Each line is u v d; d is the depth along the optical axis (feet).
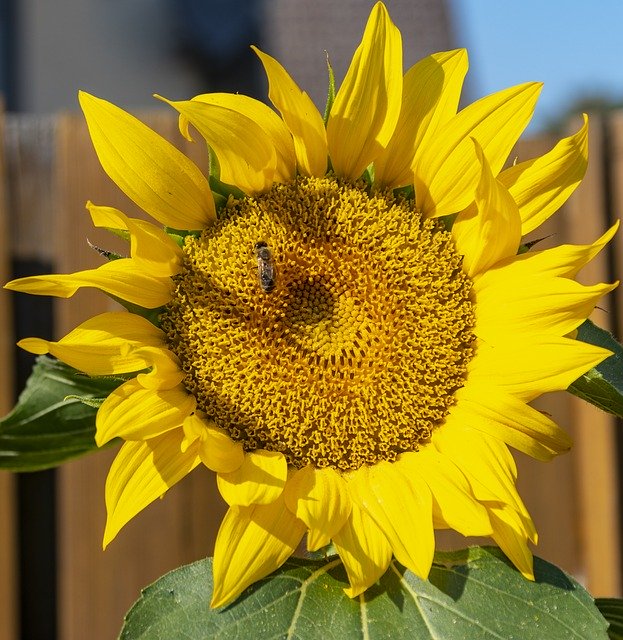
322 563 1.21
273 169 1.30
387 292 1.30
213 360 1.28
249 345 1.28
